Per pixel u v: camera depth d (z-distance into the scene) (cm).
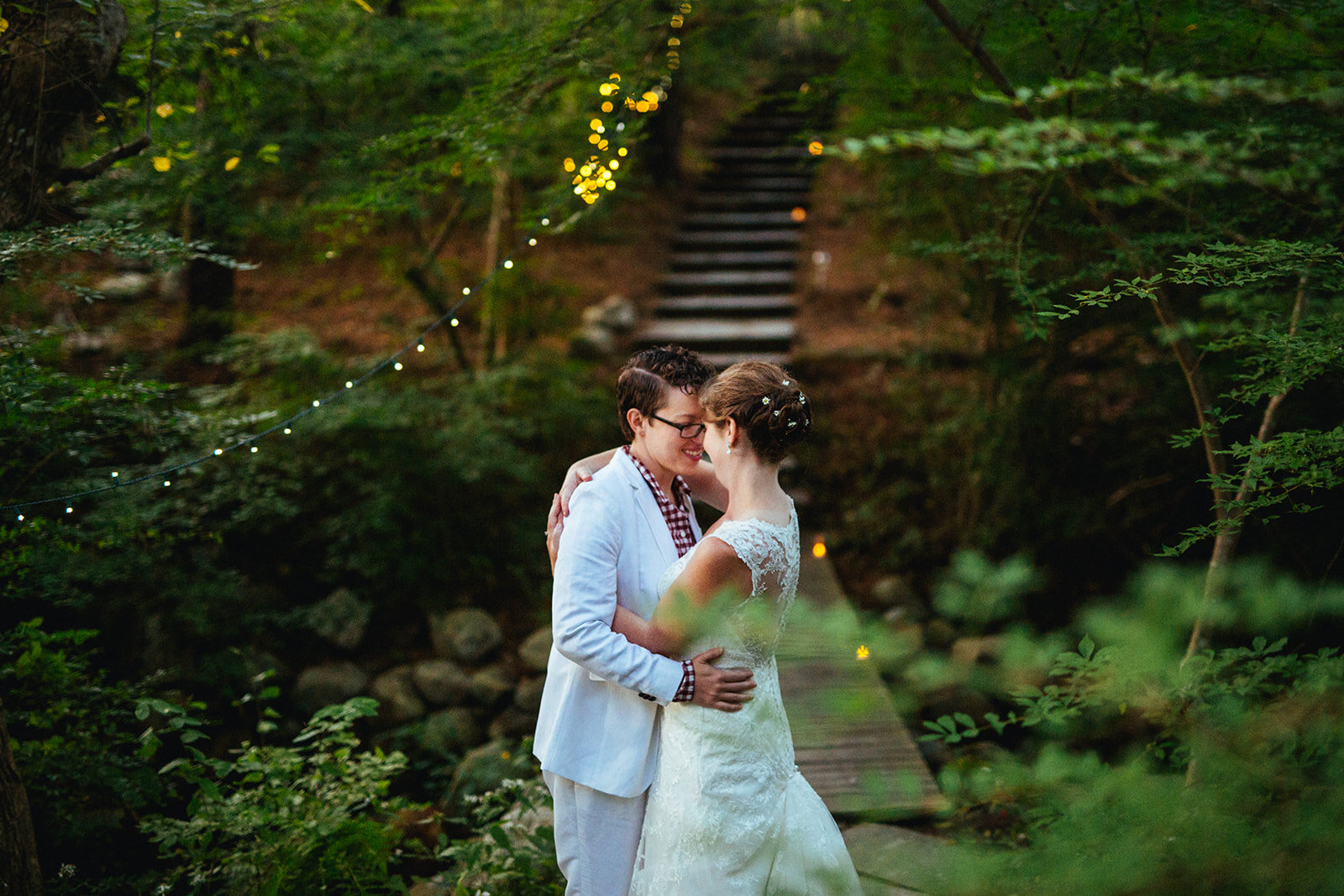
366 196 385
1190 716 165
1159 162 171
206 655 476
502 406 654
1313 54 243
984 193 493
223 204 485
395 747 477
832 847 212
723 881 204
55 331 360
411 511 554
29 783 288
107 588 446
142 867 333
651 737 221
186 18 315
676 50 375
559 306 764
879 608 565
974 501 580
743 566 197
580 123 521
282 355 561
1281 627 196
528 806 304
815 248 994
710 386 211
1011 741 423
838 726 372
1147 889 117
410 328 726
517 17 473
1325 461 209
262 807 286
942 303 668
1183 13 291
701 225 1031
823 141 585
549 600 585
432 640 551
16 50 265
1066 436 538
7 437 282
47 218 289
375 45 451
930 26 415
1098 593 499
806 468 695
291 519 564
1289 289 281
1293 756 148
